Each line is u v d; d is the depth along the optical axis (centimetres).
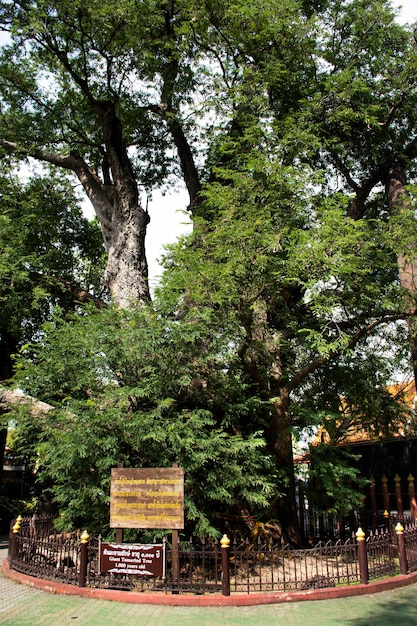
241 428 1265
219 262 1241
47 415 1071
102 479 991
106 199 1827
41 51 1856
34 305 1612
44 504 1650
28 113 1898
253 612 778
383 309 1227
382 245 1296
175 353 1098
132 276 1636
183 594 834
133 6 1620
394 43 1672
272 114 1598
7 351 2052
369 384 1428
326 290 1113
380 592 882
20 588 914
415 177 1872
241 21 1580
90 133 2028
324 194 1814
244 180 1237
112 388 1053
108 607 803
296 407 1242
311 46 1634
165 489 902
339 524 1312
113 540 960
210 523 1054
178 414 1041
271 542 1109
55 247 2123
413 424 1577
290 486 1330
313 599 837
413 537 1026
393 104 1667
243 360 1176
